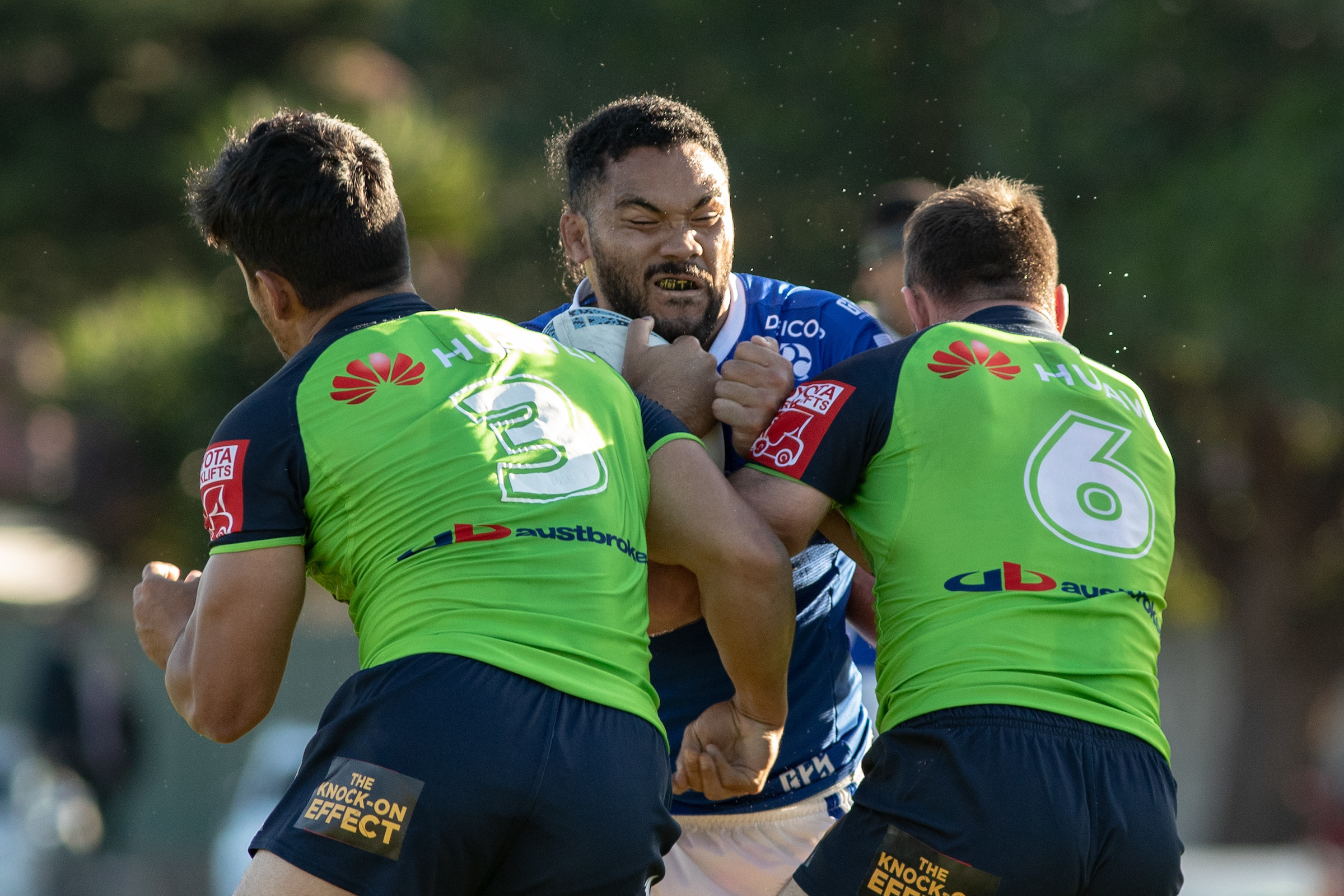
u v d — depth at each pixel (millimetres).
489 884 7859
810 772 11172
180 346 48156
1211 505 49500
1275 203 35844
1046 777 8258
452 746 7613
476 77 52000
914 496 8984
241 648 8195
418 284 40938
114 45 50938
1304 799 43438
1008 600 8648
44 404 54344
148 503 50188
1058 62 39375
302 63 55250
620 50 45000
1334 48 38281
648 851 8008
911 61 43375
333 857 7543
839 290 42469
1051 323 10195
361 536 8172
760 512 9211
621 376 9531
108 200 50906
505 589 8000
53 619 45812
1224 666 57094
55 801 33094
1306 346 36000
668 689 10914
